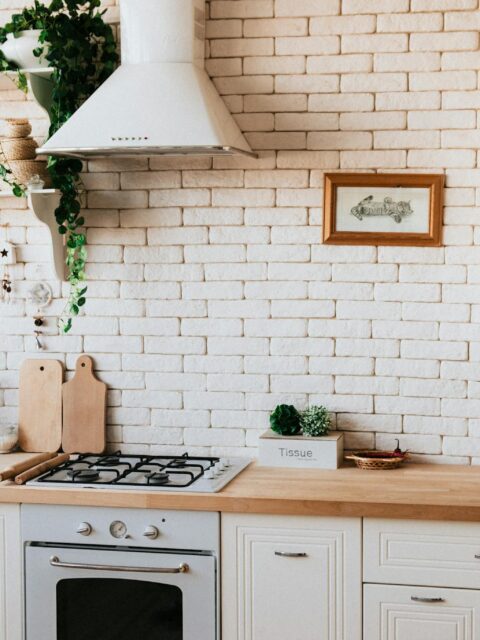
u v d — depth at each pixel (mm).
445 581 3053
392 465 3494
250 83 3662
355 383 3658
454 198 3551
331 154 3623
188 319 3764
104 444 3816
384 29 3559
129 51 3410
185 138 3150
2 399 3920
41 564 3279
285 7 3621
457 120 3535
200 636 3191
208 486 3221
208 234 3727
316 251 3654
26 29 3555
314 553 3119
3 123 3887
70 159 3654
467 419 3586
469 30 3510
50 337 3883
